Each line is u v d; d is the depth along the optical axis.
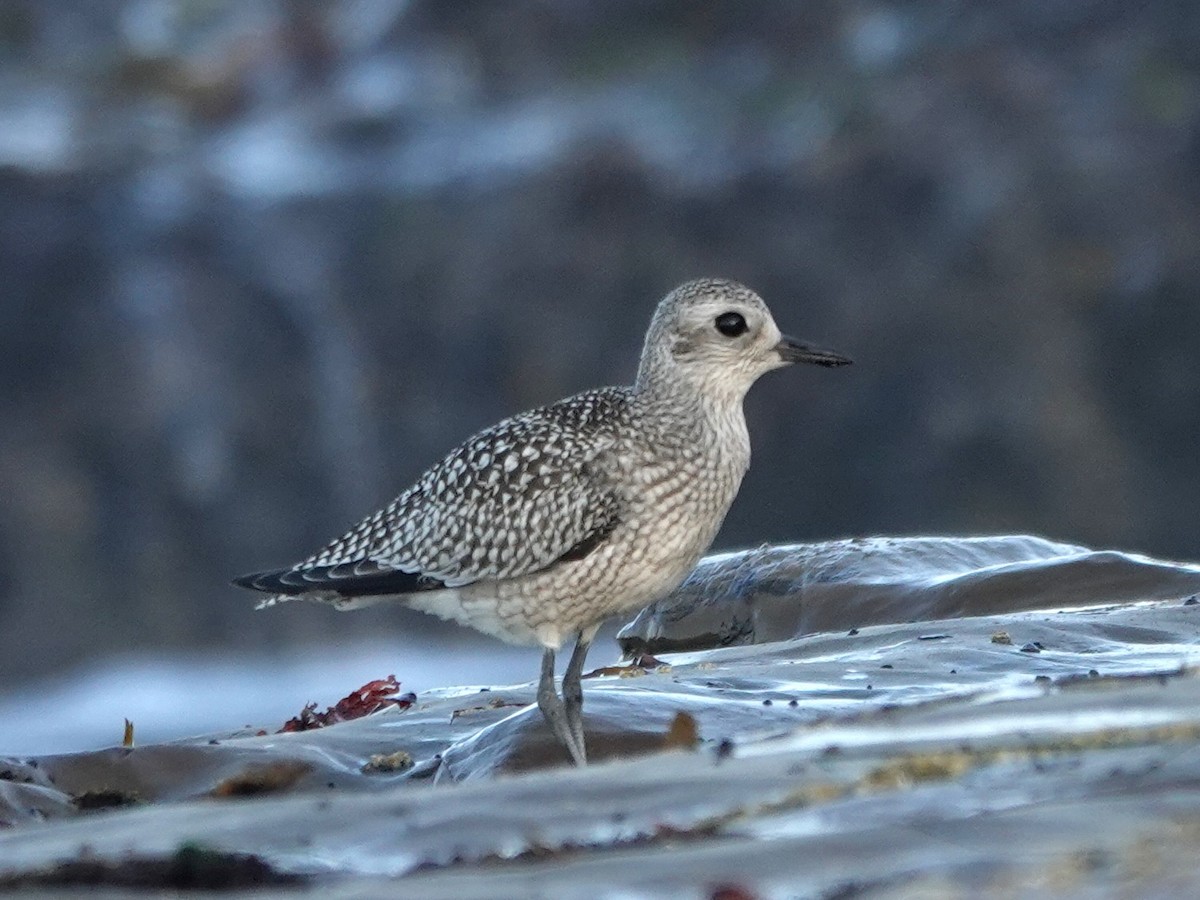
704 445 8.89
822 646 9.81
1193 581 10.69
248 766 8.19
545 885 4.99
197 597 37.00
